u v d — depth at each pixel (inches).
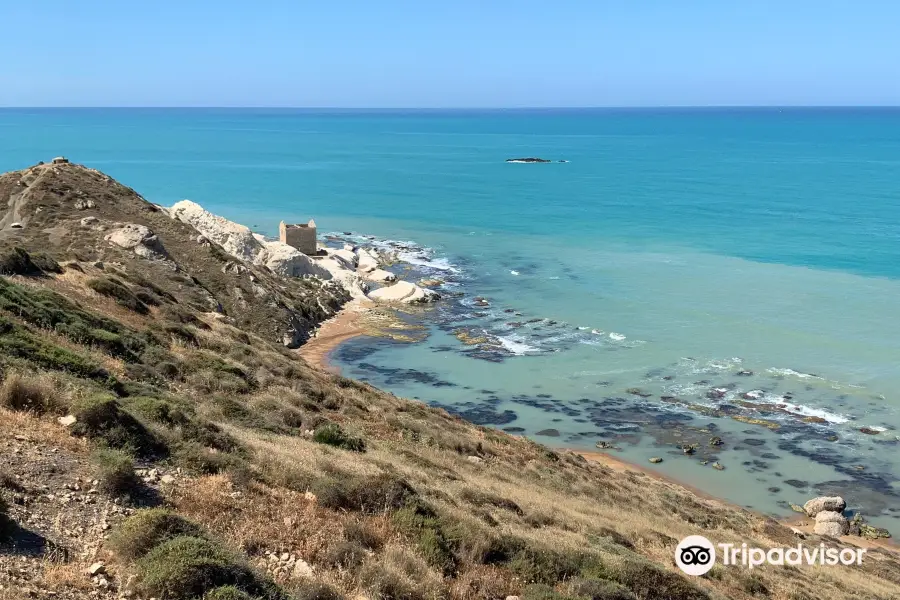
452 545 546.6
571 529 776.9
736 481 1567.4
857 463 1640.0
